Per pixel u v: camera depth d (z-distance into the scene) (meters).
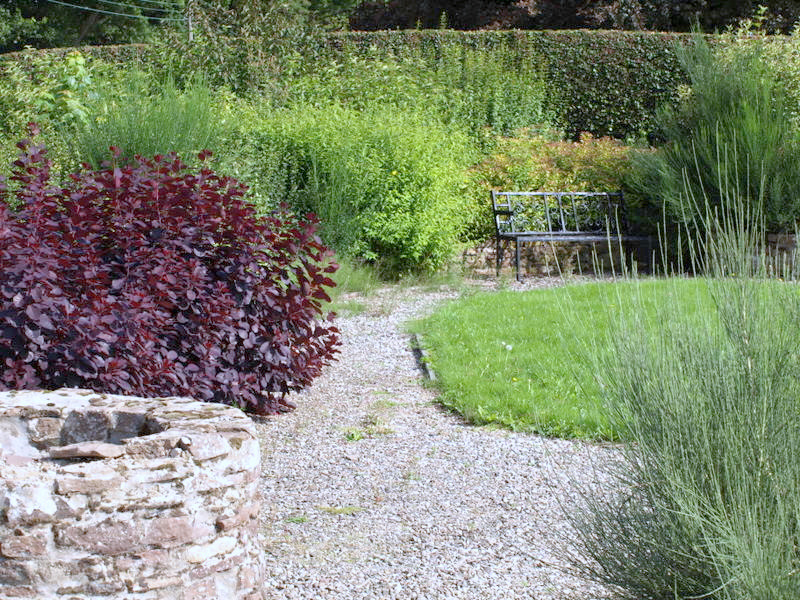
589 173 11.80
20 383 4.01
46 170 4.45
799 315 2.59
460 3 21.22
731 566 2.31
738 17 18.73
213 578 2.52
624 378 2.71
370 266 10.57
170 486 2.44
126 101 9.98
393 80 13.27
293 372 5.32
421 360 6.59
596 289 8.28
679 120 11.32
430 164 10.59
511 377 5.82
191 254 4.97
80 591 2.30
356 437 4.89
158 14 27.56
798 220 9.99
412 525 3.66
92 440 2.93
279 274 5.32
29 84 11.72
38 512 2.27
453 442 4.78
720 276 2.70
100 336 4.18
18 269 4.05
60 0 27.50
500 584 3.09
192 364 4.76
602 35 15.03
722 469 2.47
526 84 14.47
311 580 3.13
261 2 14.60
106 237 4.74
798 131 10.44
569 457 4.41
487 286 10.16
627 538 2.64
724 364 2.60
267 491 4.09
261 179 10.16
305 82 13.08
